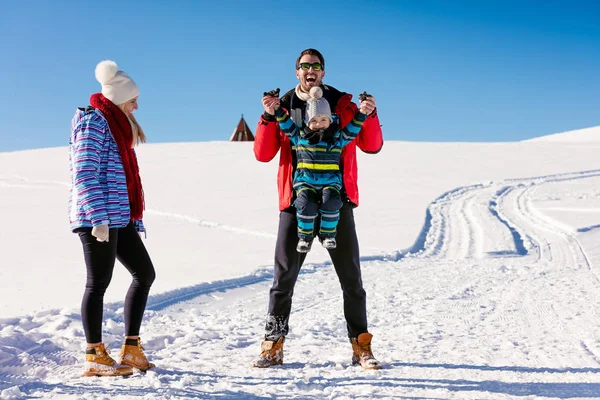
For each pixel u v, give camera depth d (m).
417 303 7.23
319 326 5.91
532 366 4.36
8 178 26.27
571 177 23.34
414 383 3.87
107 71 4.09
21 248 11.51
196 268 9.43
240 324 6.02
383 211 16.72
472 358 4.60
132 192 4.14
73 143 3.98
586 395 3.64
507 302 7.20
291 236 4.32
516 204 18.05
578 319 6.14
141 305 4.16
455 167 25.80
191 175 25.14
